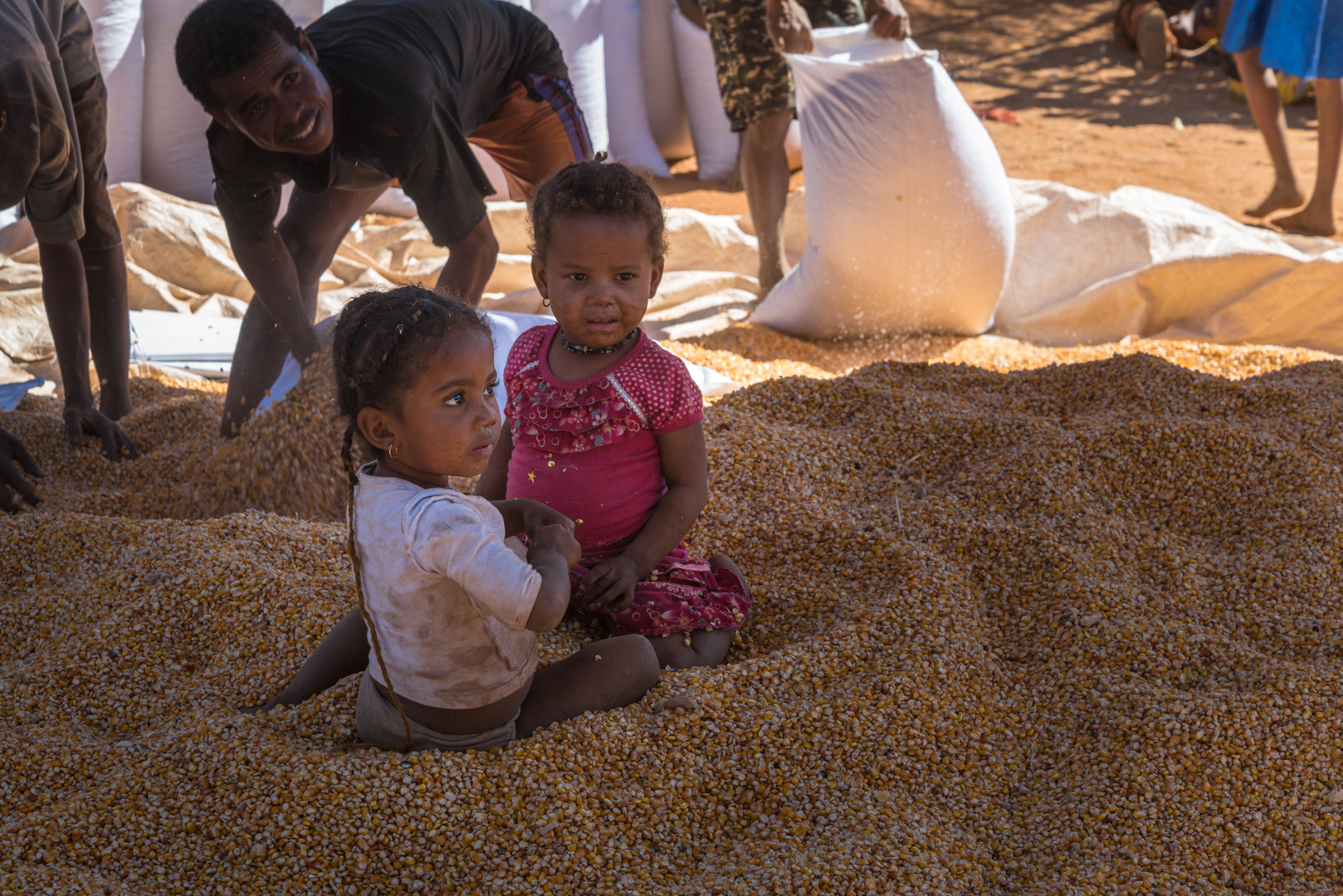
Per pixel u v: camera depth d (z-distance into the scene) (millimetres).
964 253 4680
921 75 4402
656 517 2439
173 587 2617
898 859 1924
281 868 1866
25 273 4840
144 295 5113
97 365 4039
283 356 3857
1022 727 2385
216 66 2855
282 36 2924
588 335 2354
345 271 5359
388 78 3193
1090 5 13008
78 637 2508
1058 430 3486
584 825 1950
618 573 2322
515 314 3838
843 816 2059
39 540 2975
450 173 3385
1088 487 3225
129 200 5191
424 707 2002
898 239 4625
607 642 2252
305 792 1925
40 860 1870
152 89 5996
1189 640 2537
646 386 2416
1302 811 2086
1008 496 3168
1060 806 2156
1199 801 2100
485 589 1812
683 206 6957
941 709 2330
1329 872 1979
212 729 2113
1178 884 1914
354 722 2186
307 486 3326
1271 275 4844
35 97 3088
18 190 3230
